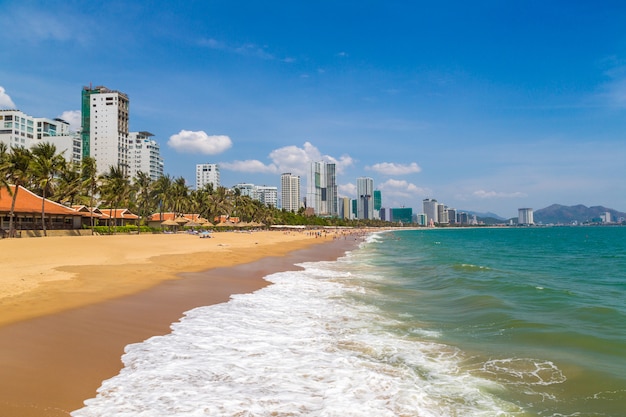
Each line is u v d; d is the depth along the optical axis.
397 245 77.94
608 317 14.72
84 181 67.62
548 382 8.77
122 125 188.00
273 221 166.75
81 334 10.73
